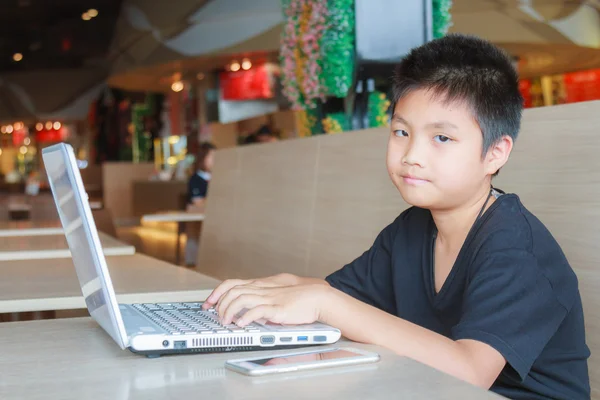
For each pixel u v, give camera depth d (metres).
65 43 21.62
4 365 0.96
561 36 10.98
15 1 18.81
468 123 1.18
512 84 1.23
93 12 20.38
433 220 1.35
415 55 1.23
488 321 1.09
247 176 3.51
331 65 3.38
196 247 7.32
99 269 0.99
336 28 3.36
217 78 14.48
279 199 3.10
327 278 1.56
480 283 1.13
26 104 22.27
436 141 1.19
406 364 0.92
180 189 12.67
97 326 1.22
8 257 2.41
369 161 2.47
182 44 13.10
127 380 0.86
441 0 3.47
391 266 1.44
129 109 20.33
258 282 1.42
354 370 0.89
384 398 0.77
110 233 5.16
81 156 23.84
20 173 25.67
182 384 0.84
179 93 17.64
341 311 1.09
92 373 0.90
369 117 3.38
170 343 0.98
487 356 1.05
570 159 1.59
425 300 1.34
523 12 10.84
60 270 2.06
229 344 1.01
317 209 2.75
